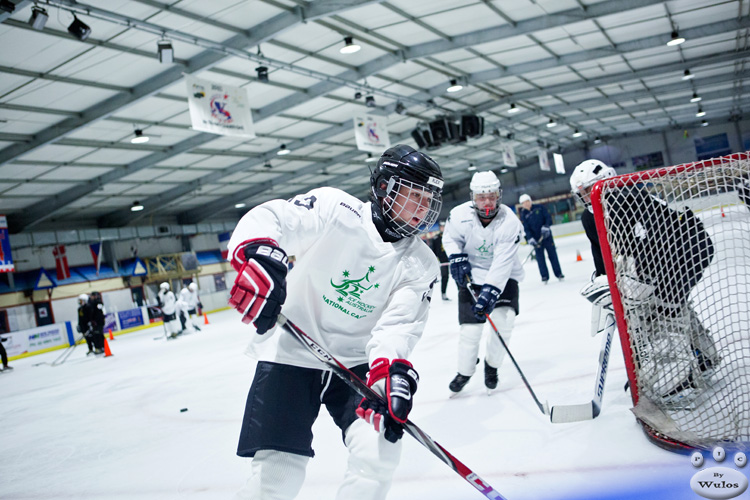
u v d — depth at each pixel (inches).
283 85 442.3
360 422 55.9
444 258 358.0
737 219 89.0
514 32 405.7
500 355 121.1
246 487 54.9
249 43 341.4
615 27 453.4
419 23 384.2
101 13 273.1
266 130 554.3
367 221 57.1
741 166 85.6
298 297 59.2
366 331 61.8
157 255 845.8
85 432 158.2
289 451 55.1
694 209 91.0
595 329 99.8
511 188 1209.4
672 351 90.6
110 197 671.8
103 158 515.5
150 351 382.9
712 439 77.3
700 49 557.9
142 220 825.5
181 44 336.2
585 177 106.7
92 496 100.5
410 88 535.8
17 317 676.1
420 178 54.4
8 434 175.0
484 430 100.4
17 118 379.6
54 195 598.2
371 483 53.1
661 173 88.4
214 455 113.4
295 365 57.1
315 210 55.6
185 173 642.2
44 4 258.7
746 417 80.9
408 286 58.9
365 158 792.3
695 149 1052.5
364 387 52.6
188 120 476.1
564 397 111.7
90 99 379.2
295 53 391.2
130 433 146.8
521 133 886.4
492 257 122.6
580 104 745.6
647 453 78.9
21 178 514.9
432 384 141.5
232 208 958.4
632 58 561.0
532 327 196.5
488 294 114.3
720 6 435.8
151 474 107.7
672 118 973.2
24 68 315.6
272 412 55.6
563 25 396.5
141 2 281.1
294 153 679.1
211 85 339.9
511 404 113.4
